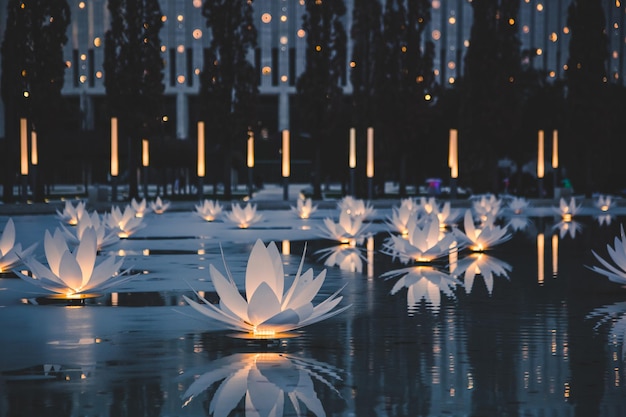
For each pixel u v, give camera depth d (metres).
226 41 68.69
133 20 64.44
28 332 11.98
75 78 142.50
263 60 142.38
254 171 145.88
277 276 11.30
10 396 8.42
